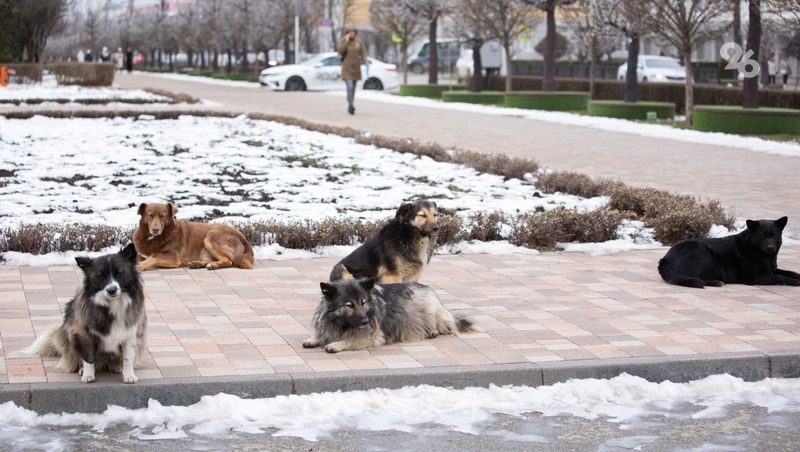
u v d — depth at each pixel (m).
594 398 7.42
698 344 8.40
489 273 11.13
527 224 12.79
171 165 19.55
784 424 6.98
